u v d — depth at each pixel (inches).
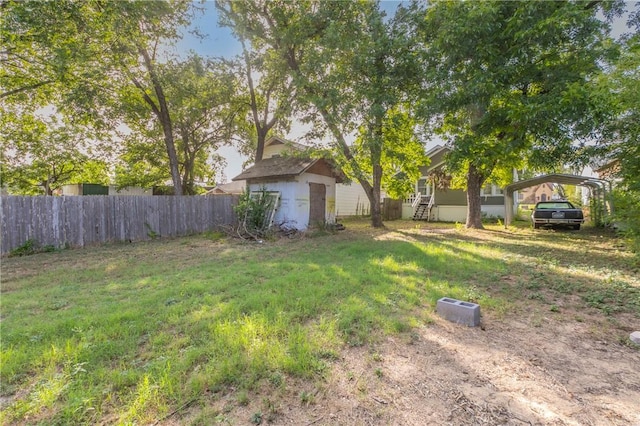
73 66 354.3
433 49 330.6
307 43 404.8
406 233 444.8
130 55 397.7
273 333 115.0
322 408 77.5
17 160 581.0
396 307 145.5
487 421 73.0
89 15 343.3
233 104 573.0
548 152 315.6
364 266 227.0
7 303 154.9
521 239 374.9
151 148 611.8
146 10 364.2
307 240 382.9
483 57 289.9
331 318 131.3
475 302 153.9
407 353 105.3
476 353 105.7
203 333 116.0
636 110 203.8
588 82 248.4
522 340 116.1
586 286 180.5
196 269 228.8
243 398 79.7
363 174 488.7
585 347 110.7
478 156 336.5
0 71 380.8
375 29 378.0
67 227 330.3
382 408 77.5
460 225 538.3
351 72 400.2
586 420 73.4
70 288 183.8
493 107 306.8
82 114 417.4
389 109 416.8
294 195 452.1
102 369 92.0
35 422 71.4
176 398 79.0
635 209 212.2
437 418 74.0
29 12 301.0
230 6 443.2
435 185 697.0
